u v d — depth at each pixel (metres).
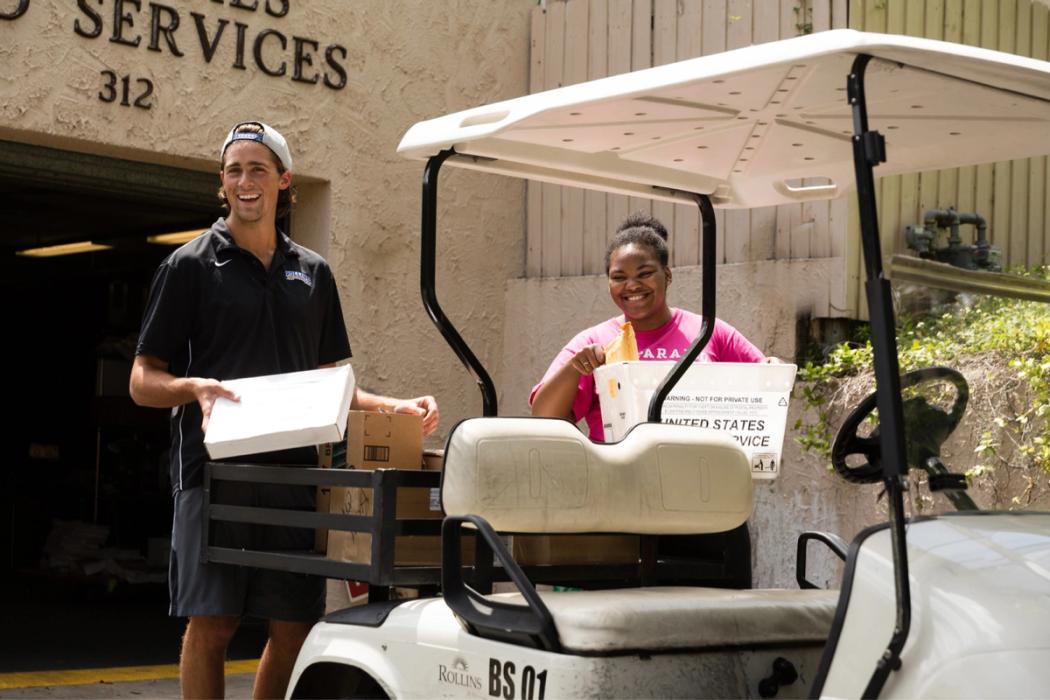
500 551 4.82
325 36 12.28
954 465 5.00
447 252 13.17
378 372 12.64
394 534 5.70
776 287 11.40
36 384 21.08
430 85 13.02
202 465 7.07
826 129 5.57
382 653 5.43
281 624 7.32
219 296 7.21
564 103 5.05
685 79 4.62
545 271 13.55
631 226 8.39
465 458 5.25
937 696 3.91
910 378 4.70
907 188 7.92
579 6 13.30
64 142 10.93
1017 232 8.67
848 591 4.25
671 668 4.64
